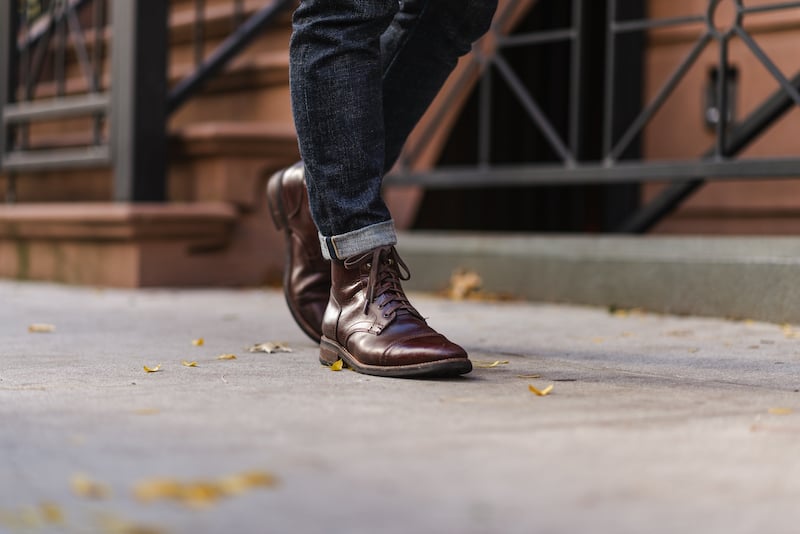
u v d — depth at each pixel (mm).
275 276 4355
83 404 1561
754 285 3074
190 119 4918
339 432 1351
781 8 3141
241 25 4707
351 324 1982
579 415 1493
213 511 987
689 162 3369
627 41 4312
